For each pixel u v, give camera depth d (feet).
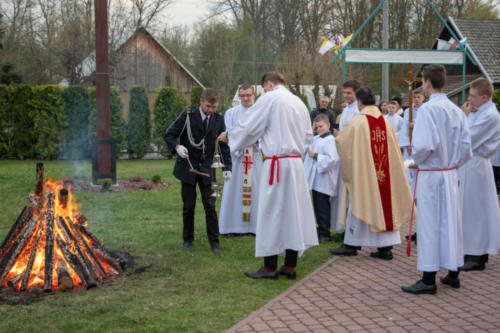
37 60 87.97
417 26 88.17
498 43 73.72
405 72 87.35
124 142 61.93
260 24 112.06
